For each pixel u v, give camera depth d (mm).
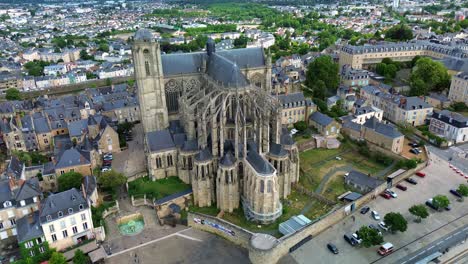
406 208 121812
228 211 122125
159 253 106688
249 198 117625
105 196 130500
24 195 112750
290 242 103938
